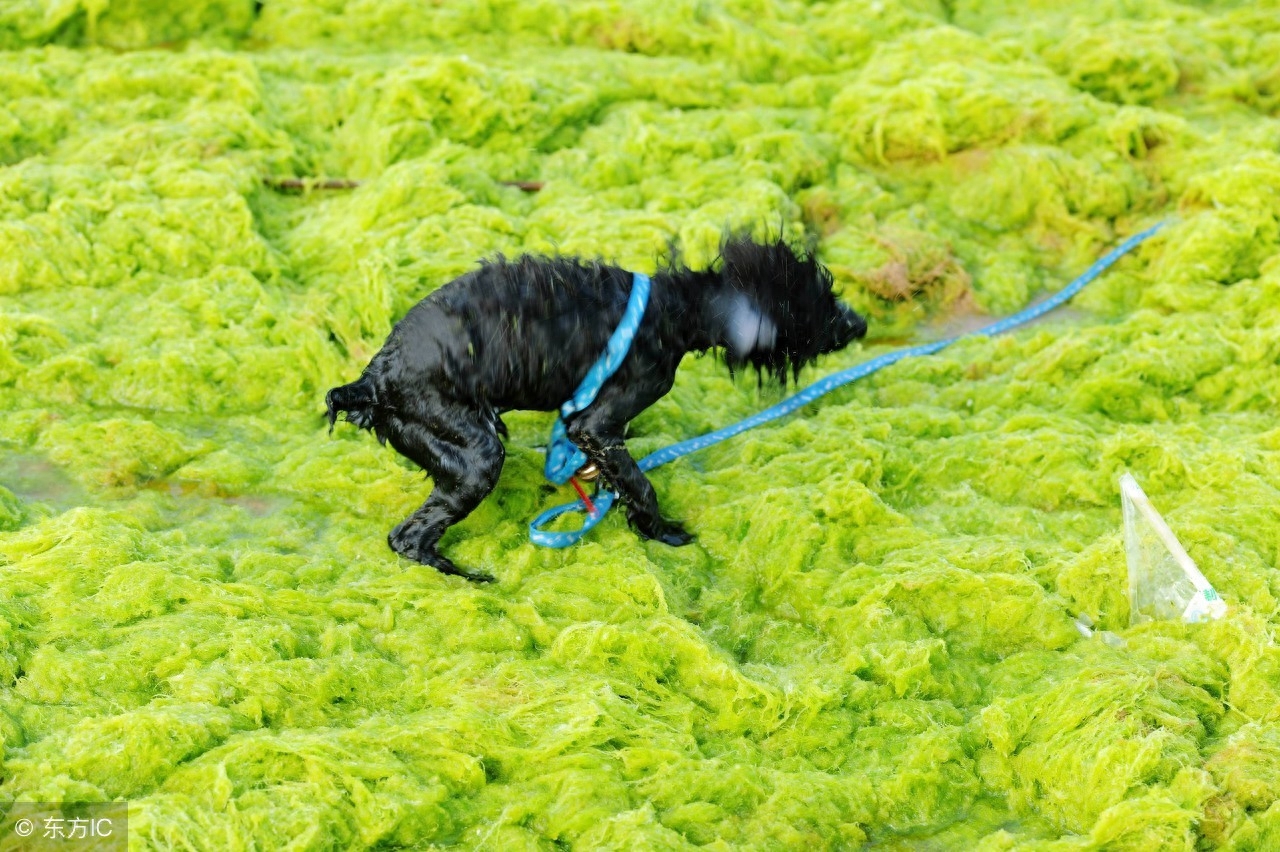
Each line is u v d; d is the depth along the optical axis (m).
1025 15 10.52
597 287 5.41
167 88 8.76
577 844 4.13
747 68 9.63
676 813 4.25
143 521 5.63
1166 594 5.13
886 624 5.14
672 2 9.76
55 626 4.73
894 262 7.77
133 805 3.99
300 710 4.55
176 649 4.69
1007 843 4.18
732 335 5.70
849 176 8.66
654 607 5.18
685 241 7.53
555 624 5.08
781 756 4.61
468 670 4.80
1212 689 4.79
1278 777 4.27
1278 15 10.02
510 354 5.21
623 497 5.59
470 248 7.45
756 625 5.29
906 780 4.45
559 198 8.12
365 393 5.22
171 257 7.31
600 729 4.49
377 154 8.33
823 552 5.58
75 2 9.18
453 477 5.23
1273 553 5.44
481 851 4.09
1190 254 7.61
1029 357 7.11
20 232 7.10
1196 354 6.79
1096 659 4.89
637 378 5.46
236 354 6.73
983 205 8.55
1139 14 10.30
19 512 5.53
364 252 7.40
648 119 8.86
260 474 6.07
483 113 8.48
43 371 6.45
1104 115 8.84
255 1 9.85
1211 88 9.40
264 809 4.04
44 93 8.63
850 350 7.41
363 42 9.73
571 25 9.79
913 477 6.10
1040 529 5.73
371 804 4.10
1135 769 4.32
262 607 5.00
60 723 4.35
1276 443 6.09
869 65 9.56
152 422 6.30
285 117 8.72
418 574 5.30
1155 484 5.91
